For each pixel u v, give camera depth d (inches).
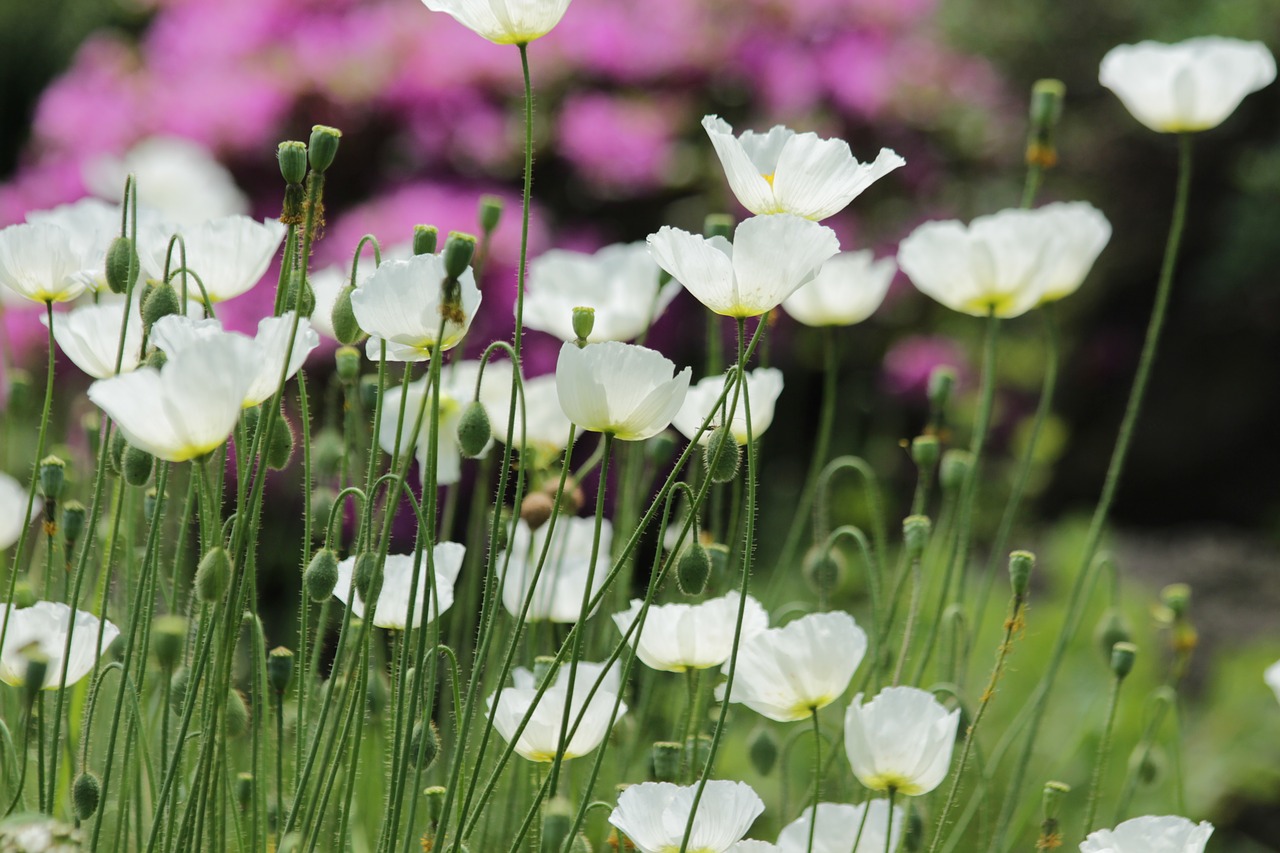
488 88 181.8
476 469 153.1
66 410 161.0
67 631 82.4
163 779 80.5
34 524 93.3
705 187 187.8
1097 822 110.7
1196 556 181.5
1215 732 134.9
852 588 153.3
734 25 190.7
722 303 81.3
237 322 159.2
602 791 91.0
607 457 80.4
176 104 180.2
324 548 81.2
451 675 82.4
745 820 81.6
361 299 80.9
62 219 88.7
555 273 93.9
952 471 90.7
